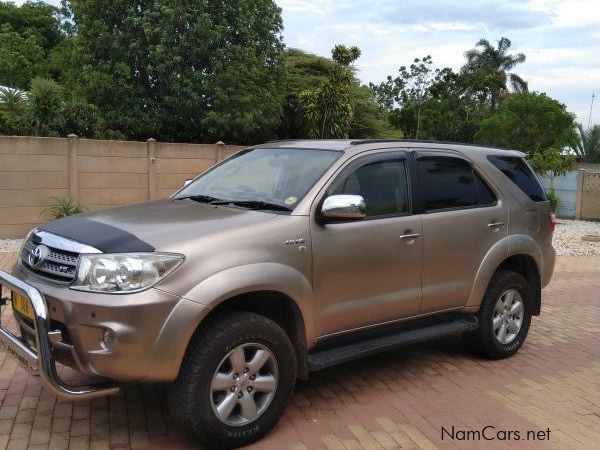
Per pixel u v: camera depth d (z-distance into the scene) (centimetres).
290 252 401
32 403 436
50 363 340
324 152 473
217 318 372
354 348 450
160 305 343
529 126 3338
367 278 448
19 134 1691
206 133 2573
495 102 5116
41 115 1733
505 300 569
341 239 430
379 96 5359
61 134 1848
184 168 1427
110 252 350
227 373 373
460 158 546
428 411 452
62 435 391
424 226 488
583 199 2189
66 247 368
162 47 2338
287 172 464
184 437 393
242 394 377
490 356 568
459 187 534
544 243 606
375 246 451
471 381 516
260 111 2561
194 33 2402
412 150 509
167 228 381
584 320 750
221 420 368
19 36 3781
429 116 4781
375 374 524
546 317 759
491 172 566
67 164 1279
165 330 344
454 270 514
